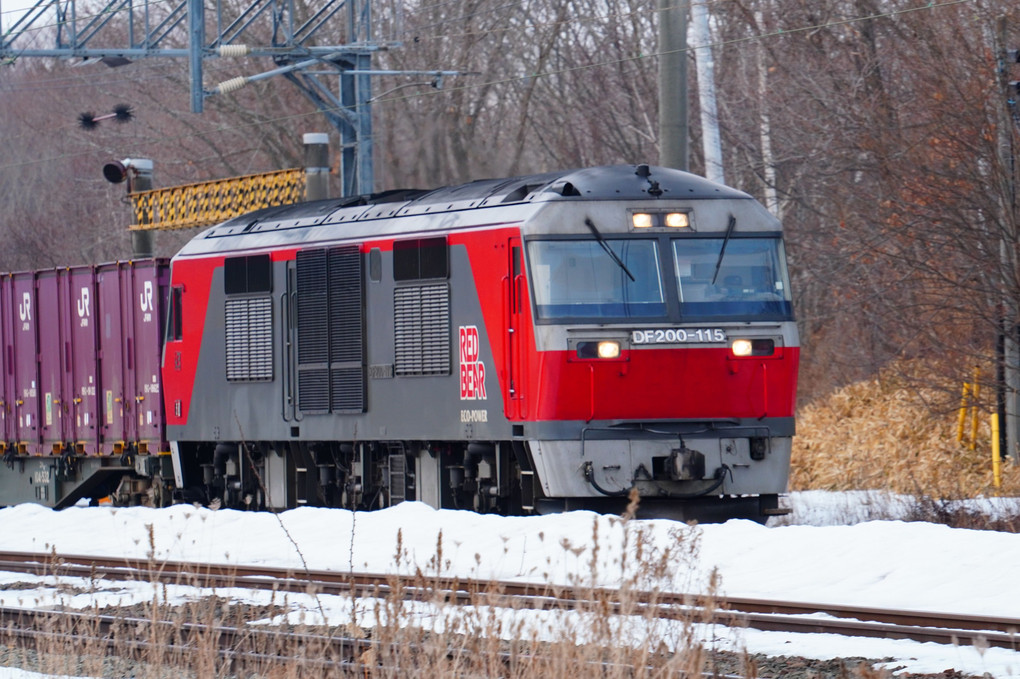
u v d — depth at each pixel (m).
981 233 85.06
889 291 94.62
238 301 76.38
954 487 83.69
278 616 44.50
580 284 61.56
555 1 165.75
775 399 63.59
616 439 61.44
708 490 62.59
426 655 31.81
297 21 176.12
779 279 64.25
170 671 37.00
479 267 63.72
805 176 111.06
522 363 61.53
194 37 100.56
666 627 36.09
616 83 157.00
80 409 89.88
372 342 69.44
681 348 61.94
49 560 61.91
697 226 63.34
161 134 190.62
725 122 130.38
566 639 30.34
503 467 64.88
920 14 93.75
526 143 171.62
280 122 175.25
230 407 77.19
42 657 38.16
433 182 167.88
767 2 120.81
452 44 169.88
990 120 84.38
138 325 85.56
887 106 98.00
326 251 71.31
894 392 100.31
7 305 95.12
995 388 85.38
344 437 70.81
